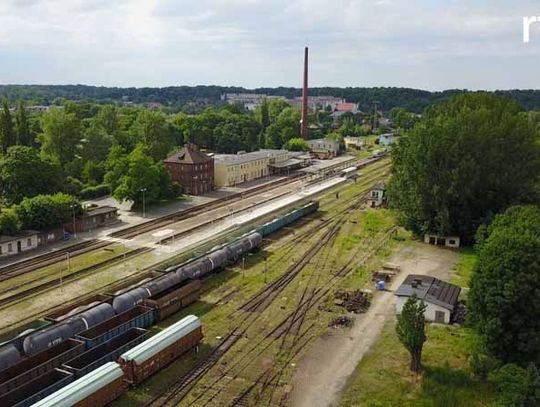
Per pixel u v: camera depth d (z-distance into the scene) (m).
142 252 63.50
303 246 67.88
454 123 70.38
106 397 31.88
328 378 36.53
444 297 46.75
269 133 173.12
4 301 48.09
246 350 40.22
